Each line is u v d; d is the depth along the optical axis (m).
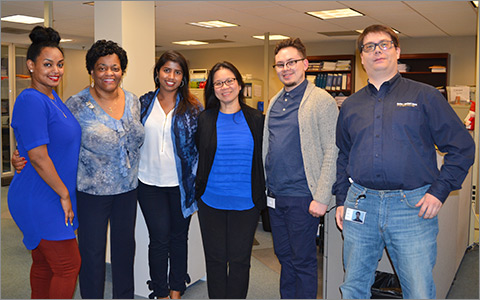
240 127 2.21
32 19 6.44
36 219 1.98
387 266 2.51
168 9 5.73
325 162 2.06
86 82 10.55
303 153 2.07
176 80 2.33
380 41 1.80
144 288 2.83
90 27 7.14
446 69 7.86
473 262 3.62
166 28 7.33
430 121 1.74
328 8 5.64
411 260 1.76
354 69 8.69
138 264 2.84
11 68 6.58
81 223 2.18
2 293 2.80
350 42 8.82
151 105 2.43
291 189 2.13
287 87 2.16
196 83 9.25
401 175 1.74
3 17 6.29
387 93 1.83
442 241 2.67
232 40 8.85
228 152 2.19
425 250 1.76
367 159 1.81
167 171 2.38
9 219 4.82
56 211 2.00
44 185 1.98
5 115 6.65
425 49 8.23
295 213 2.14
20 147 2.00
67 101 2.15
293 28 7.26
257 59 9.81
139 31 3.12
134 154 2.28
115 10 3.00
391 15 6.06
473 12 5.77
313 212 2.06
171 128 2.35
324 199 2.04
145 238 2.80
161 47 10.09
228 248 2.25
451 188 1.71
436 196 1.71
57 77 1.99
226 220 2.25
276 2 5.31
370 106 1.85
